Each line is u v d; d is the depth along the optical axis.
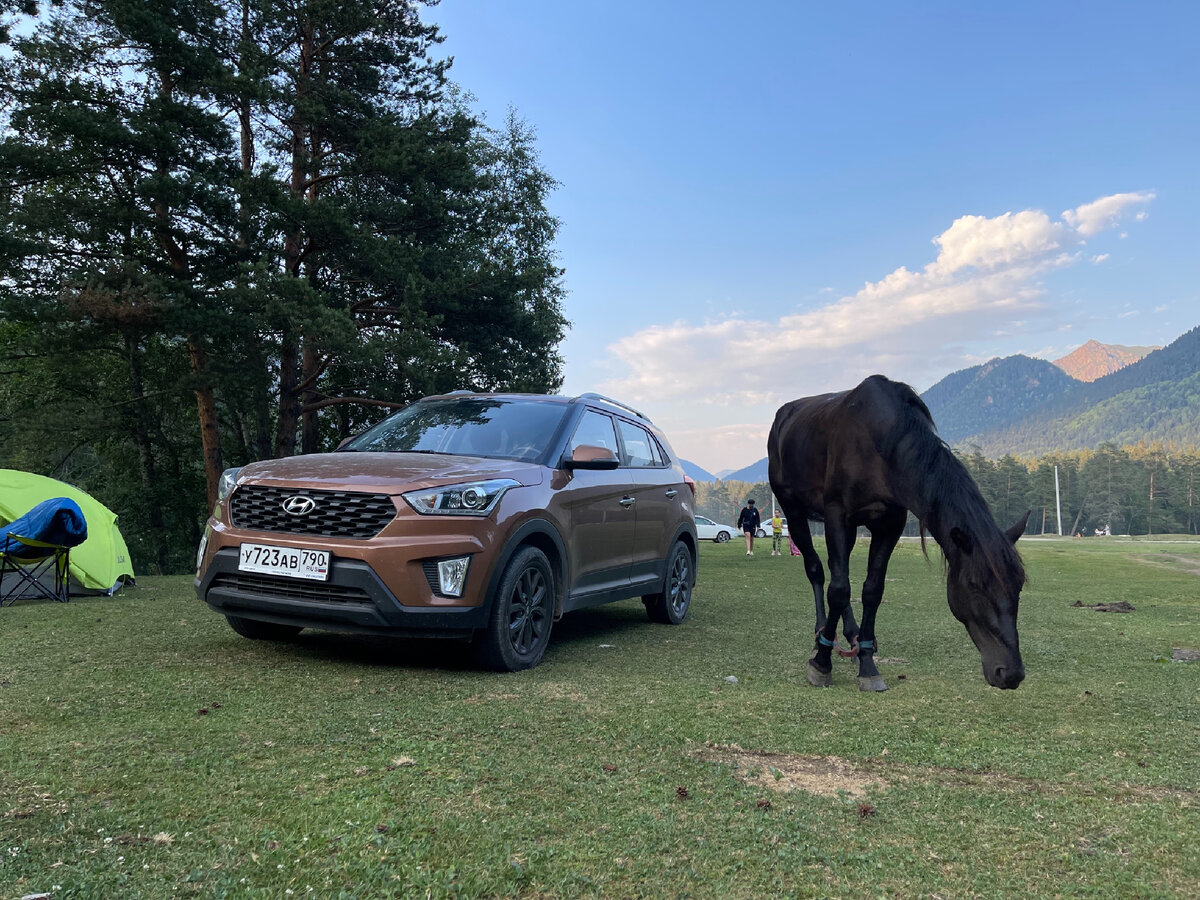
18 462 24.75
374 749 2.93
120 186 18.75
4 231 16.94
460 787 2.55
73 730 3.02
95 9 18.16
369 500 4.32
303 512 4.40
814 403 5.60
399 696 3.79
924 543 4.04
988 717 3.81
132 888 1.79
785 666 5.08
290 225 18.28
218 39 18.55
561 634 6.13
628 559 6.18
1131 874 2.08
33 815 2.18
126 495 27.78
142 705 3.43
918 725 3.61
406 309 18.83
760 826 2.33
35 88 17.48
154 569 30.22
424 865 1.98
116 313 16.59
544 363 22.95
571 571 5.30
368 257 18.50
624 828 2.28
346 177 19.89
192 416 29.53
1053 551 28.89
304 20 19.80
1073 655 5.79
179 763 2.68
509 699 3.81
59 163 17.33
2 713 3.24
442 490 4.39
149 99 17.55
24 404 25.92
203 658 4.54
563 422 5.72
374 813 2.30
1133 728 3.66
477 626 4.36
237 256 18.28
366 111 20.31
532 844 2.14
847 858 2.13
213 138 17.92
